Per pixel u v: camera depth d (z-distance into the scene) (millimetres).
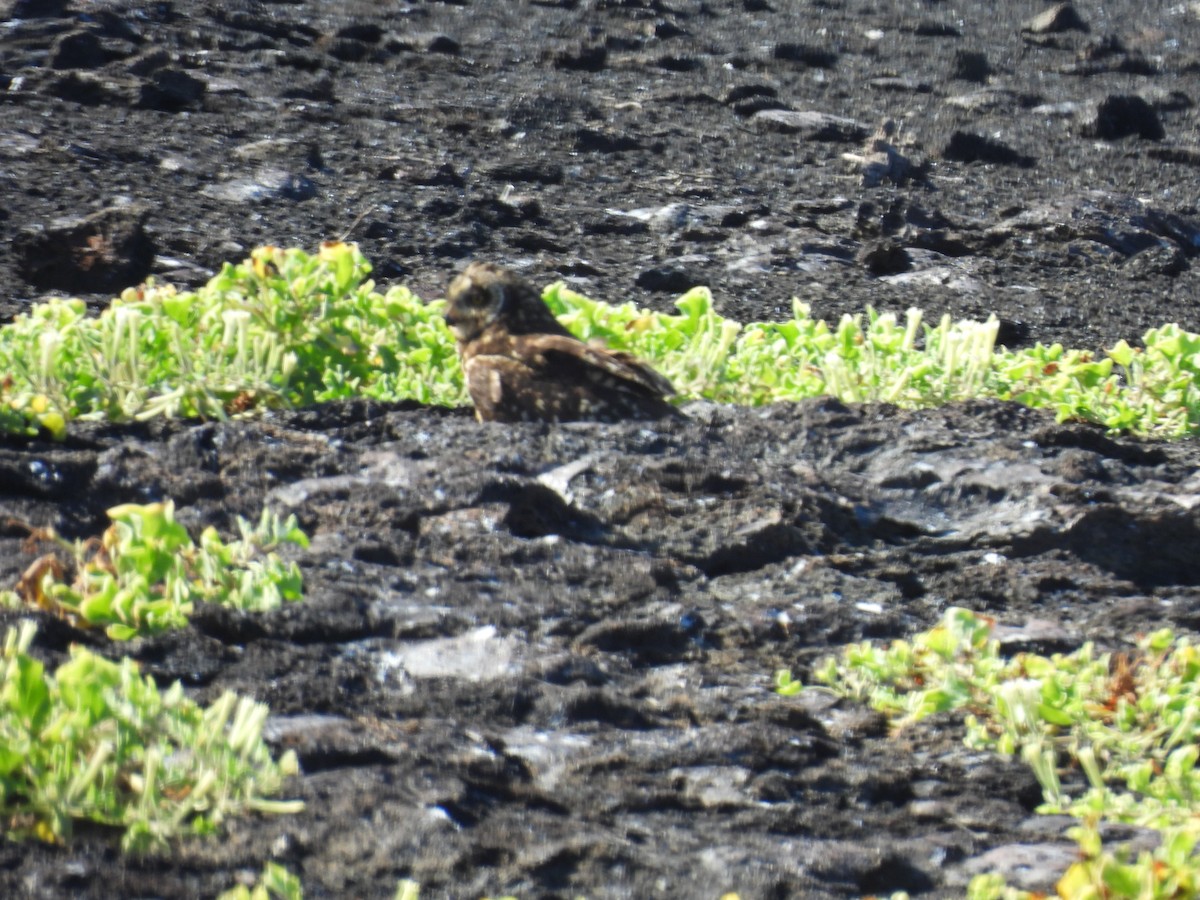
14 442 14664
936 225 36156
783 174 39125
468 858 8523
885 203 36625
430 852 8523
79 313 17562
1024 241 35750
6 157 31219
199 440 14773
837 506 15062
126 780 8633
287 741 9547
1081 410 20141
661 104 44250
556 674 11164
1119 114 47094
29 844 8117
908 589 13742
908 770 10344
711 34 54312
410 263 29281
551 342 16625
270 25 45812
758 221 34750
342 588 12078
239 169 32875
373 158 35281
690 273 30484
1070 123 47438
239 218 29938
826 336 20688
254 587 11680
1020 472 15961
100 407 16078
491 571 12906
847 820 9633
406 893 7629
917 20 58719
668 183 36969
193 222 29188
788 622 12539
